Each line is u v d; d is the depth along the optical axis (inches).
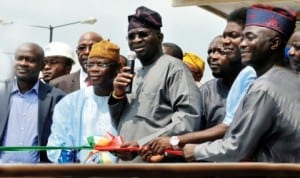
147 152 209.8
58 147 218.5
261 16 182.1
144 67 229.0
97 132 235.5
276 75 171.0
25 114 256.1
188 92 217.5
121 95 224.1
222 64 234.8
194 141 207.8
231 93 211.0
